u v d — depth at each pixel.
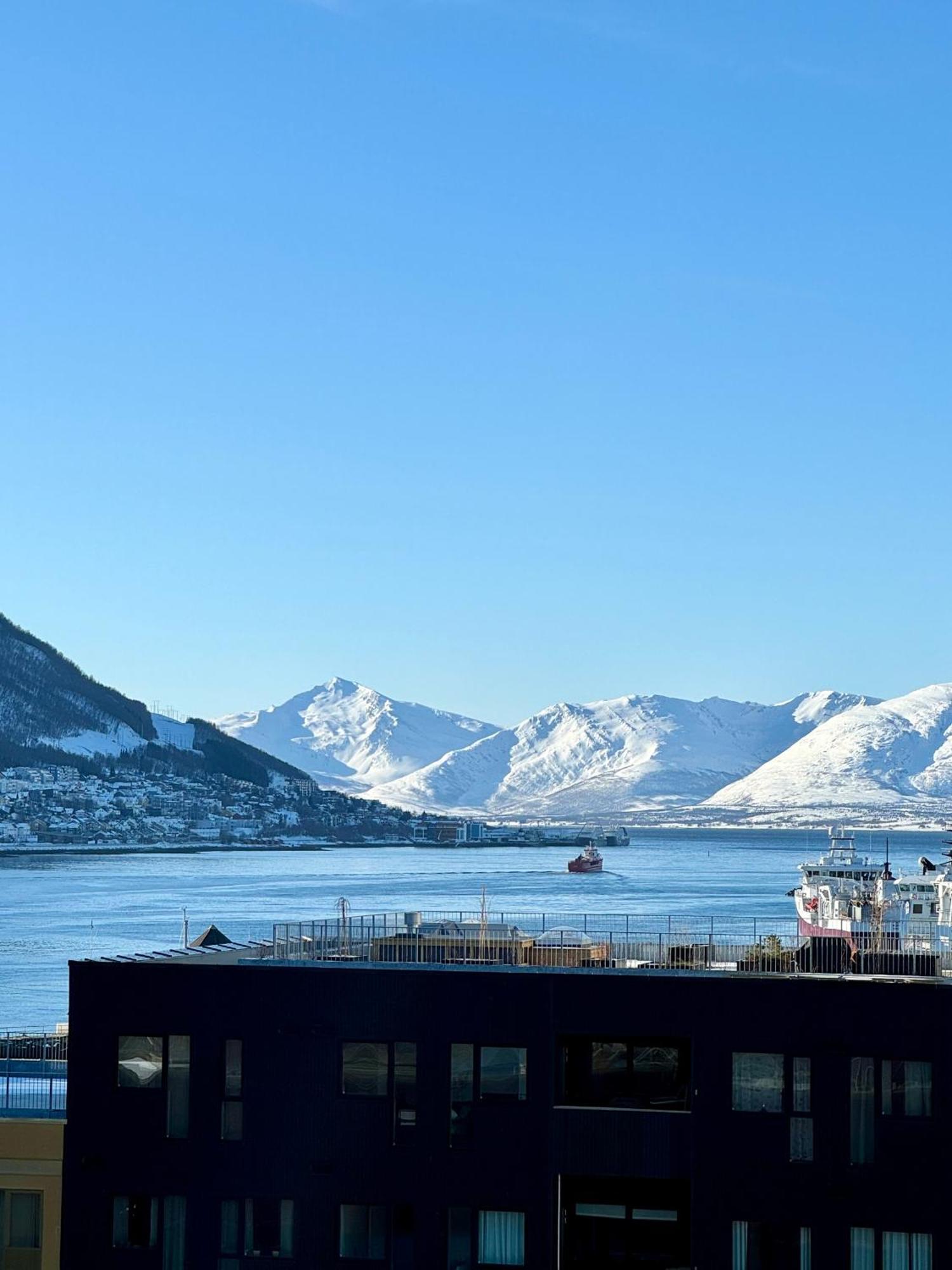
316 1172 47.81
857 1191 45.53
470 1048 47.69
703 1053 46.66
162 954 55.22
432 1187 47.31
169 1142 48.53
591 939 57.19
